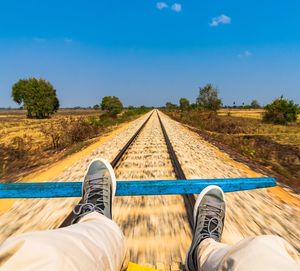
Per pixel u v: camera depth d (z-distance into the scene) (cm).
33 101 5516
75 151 1026
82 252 85
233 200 402
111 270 105
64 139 1393
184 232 292
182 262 236
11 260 66
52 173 641
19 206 396
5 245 69
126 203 378
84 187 215
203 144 1066
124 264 168
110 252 111
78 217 161
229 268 89
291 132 1842
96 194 200
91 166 230
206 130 2061
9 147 1380
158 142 1058
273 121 2617
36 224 330
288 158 924
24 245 70
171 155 743
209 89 3234
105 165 232
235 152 966
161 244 267
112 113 3484
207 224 191
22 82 5697
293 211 379
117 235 136
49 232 85
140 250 256
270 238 94
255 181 278
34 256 69
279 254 85
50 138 1684
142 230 297
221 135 1541
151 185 271
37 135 1998
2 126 3259
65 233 91
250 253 86
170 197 399
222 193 223
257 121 2945
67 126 1552
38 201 406
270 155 955
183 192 272
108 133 1700
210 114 2602
